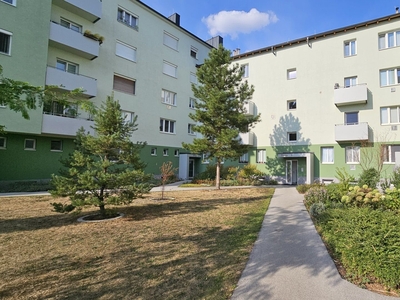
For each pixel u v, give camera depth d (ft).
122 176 21.61
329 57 59.98
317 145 59.93
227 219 22.82
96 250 14.80
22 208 27.04
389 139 51.42
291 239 16.69
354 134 52.80
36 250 14.78
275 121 66.28
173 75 75.36
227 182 59.26
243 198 36.09
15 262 13.03
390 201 21.75
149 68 67.56
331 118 58.65
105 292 9.99
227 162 71.61
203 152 47.47
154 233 18.33
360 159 52.85
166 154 71.51
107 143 21.79
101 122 22.66
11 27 40.14
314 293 9.81
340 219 14.47
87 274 11.65
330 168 57.82
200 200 34.27
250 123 49.26
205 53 88.28
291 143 63.52
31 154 45.52
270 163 66.28
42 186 42.19
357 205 22.81
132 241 16.48
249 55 71.36
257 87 69.62
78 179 21.38
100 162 21.94
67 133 46.24
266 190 46.32
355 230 11.76
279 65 66.69
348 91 54.75
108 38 58.34
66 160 22.43
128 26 62.75
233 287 10.31
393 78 53.06
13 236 17.35
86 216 23.62
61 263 12.92
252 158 68.64
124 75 61.26
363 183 35.14
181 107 77.00
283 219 22.65
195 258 13.56
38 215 23.91
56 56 48.91
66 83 46.57
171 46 75.46
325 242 15.93
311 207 23.85
